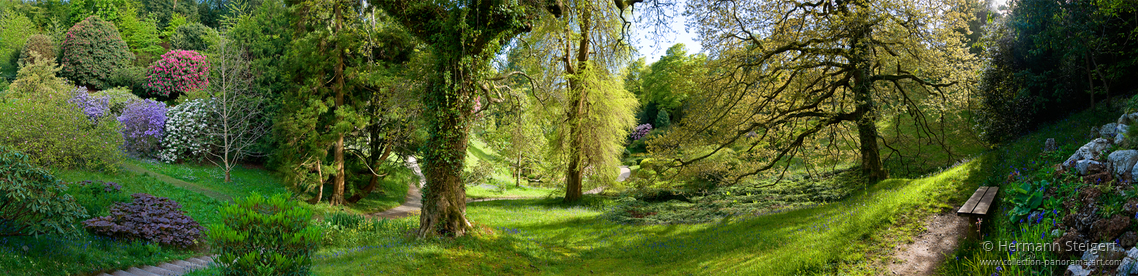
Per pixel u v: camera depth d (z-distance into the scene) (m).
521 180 40.75
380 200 25.73
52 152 15.41
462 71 12.16
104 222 10.30
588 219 17.92
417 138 22.14
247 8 49.25
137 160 21.62
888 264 6.71
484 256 11.07
